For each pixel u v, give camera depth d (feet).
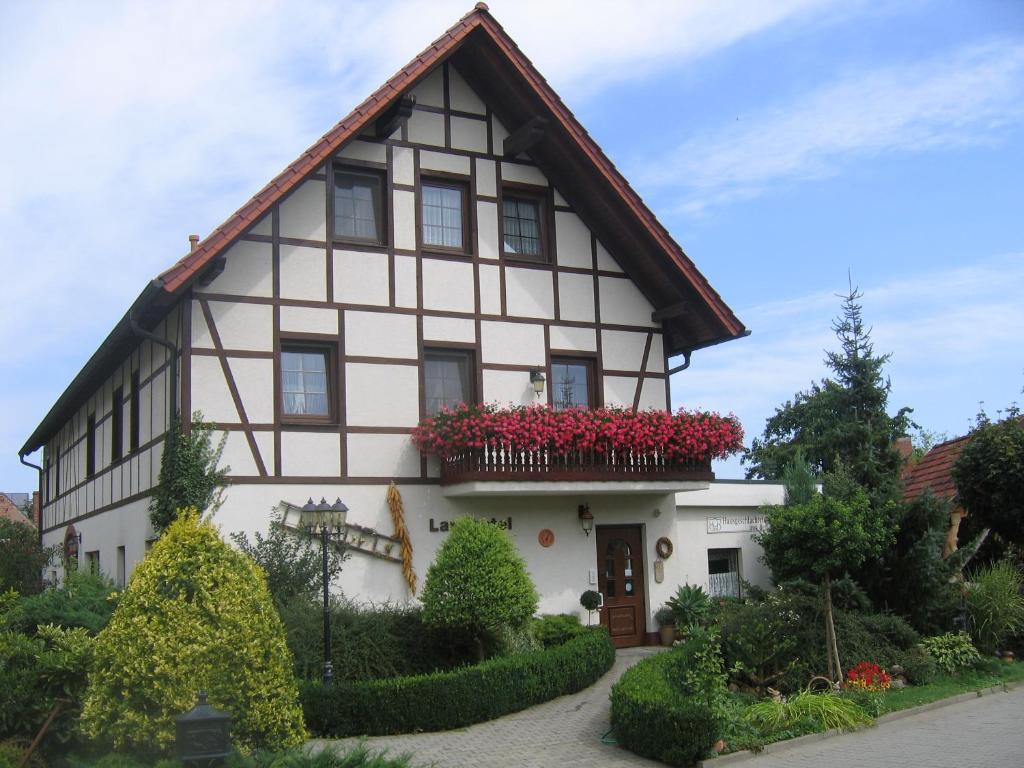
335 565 44.04
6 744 25.21
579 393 54.19
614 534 54.19
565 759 30.25
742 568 59.88
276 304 46.09
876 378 78.74
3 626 33.22
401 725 33.88
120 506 56.03
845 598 44.60
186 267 41.83
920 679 41.24
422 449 47.98
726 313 54.29
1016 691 40.93
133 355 54.39
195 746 22.36
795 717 33.50
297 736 27.02
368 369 47.80
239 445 44.50
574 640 43.52
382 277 48.75
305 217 47.29
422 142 50.75
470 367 50.93
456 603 39.19
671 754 29.35
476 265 51.42
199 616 26.27
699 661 37.22
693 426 51.88
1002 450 54.39
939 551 45.24
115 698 25.46
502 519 50.34
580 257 54.65
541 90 50.78
